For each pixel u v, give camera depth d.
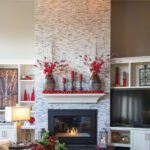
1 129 6.49
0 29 7.10
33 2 7.13
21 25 7.12
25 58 7.08
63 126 6.45
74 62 6.38
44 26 6.43
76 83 6.35
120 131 6.66
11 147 4.59
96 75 6.20
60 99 6.28
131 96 6.37
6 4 7.11
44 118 6.35
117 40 7.12
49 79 6.17
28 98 6.94
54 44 6.41
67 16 6.43
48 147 3.03
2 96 6.96
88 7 6.41
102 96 6.32
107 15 6.39
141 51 7.05
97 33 6.39
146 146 6.02
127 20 7.13
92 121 6.32
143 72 6.54
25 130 6.87
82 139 6.32
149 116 6.22
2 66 7.04
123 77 6.56
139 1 7.12
